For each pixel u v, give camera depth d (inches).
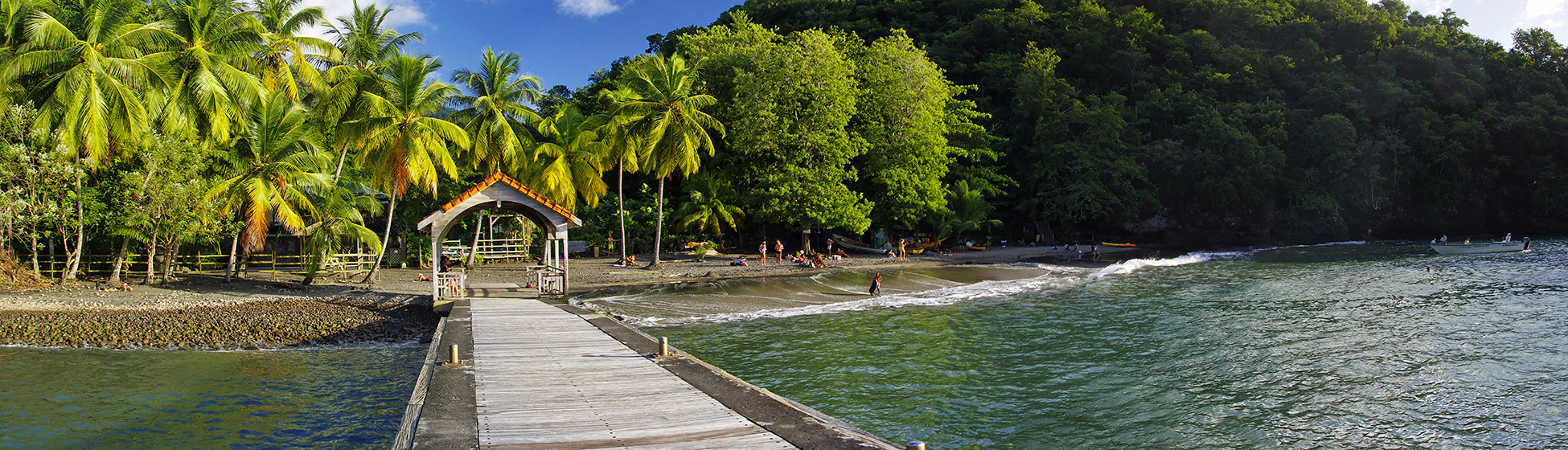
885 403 468.1
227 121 1057.5
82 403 466.9
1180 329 735.1
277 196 1061.1
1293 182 2479.1
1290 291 1045.8
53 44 947.3
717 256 1797.5
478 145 1299.2
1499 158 2541.8
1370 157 2442.2
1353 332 702.5
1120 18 2773.1
